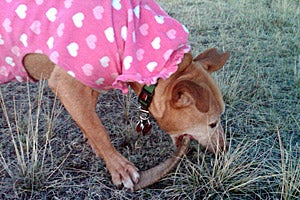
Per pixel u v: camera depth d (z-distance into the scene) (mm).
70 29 732
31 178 811
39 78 881
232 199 794
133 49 733
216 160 815
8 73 861
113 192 809
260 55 1381
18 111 1045
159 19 767
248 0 1930
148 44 752
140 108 823
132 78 723
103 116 1045
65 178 833
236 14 1754
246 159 867
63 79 788
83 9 735
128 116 1043
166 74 746
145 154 915
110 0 752
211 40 1508
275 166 874
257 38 1522
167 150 926
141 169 875
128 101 1028
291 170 813
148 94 792
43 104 1078
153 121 1011
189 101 766
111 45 729
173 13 1780
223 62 844
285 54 1398
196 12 1806
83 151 914
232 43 1479
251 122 1033
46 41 760
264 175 843
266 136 979
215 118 806
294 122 1030
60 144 934
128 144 946
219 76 1196
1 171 843
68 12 740
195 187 812
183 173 848
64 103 803
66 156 889
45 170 843
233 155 827
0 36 800
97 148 845
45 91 1137
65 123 1002
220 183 812
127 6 758
